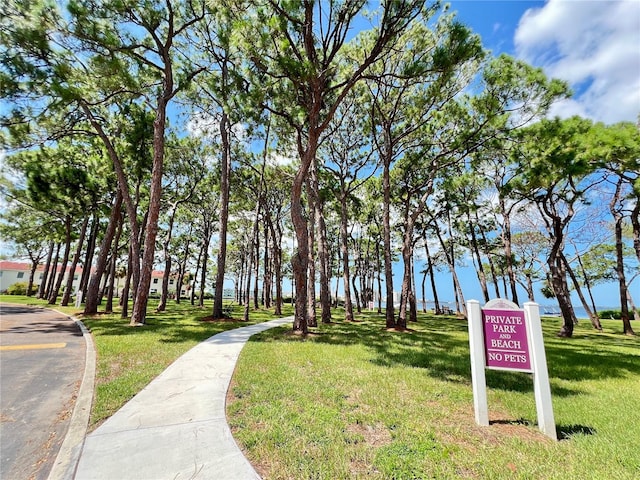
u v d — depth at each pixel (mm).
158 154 11891
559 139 8930
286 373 5480
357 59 11883
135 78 12156
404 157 16469
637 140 7402
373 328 13125
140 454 2855
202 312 18609
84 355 6801
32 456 2949
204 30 12789
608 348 10125
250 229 29312
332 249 34469
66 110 11695
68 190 16109
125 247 26703
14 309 16609
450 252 26469
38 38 9148
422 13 8859
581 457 3002
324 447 3014
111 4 9961
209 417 3643
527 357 3752
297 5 8219
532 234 20281
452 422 3748
